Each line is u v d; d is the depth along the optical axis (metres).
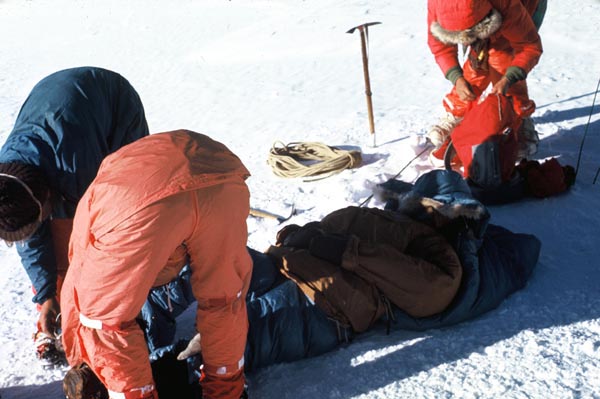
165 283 2.89
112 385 2.63
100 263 2.44
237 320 2.77
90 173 3.24
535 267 4.14
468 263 3.72
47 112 3.23
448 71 5.56
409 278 3.55
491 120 4.97
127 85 3.85
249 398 3.22
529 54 5.22
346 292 3.52
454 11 5.11
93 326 2.55
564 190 5.12
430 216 4.02
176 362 3.30
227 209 2.59
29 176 2.87
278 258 3.77
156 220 2.41
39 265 3.16
